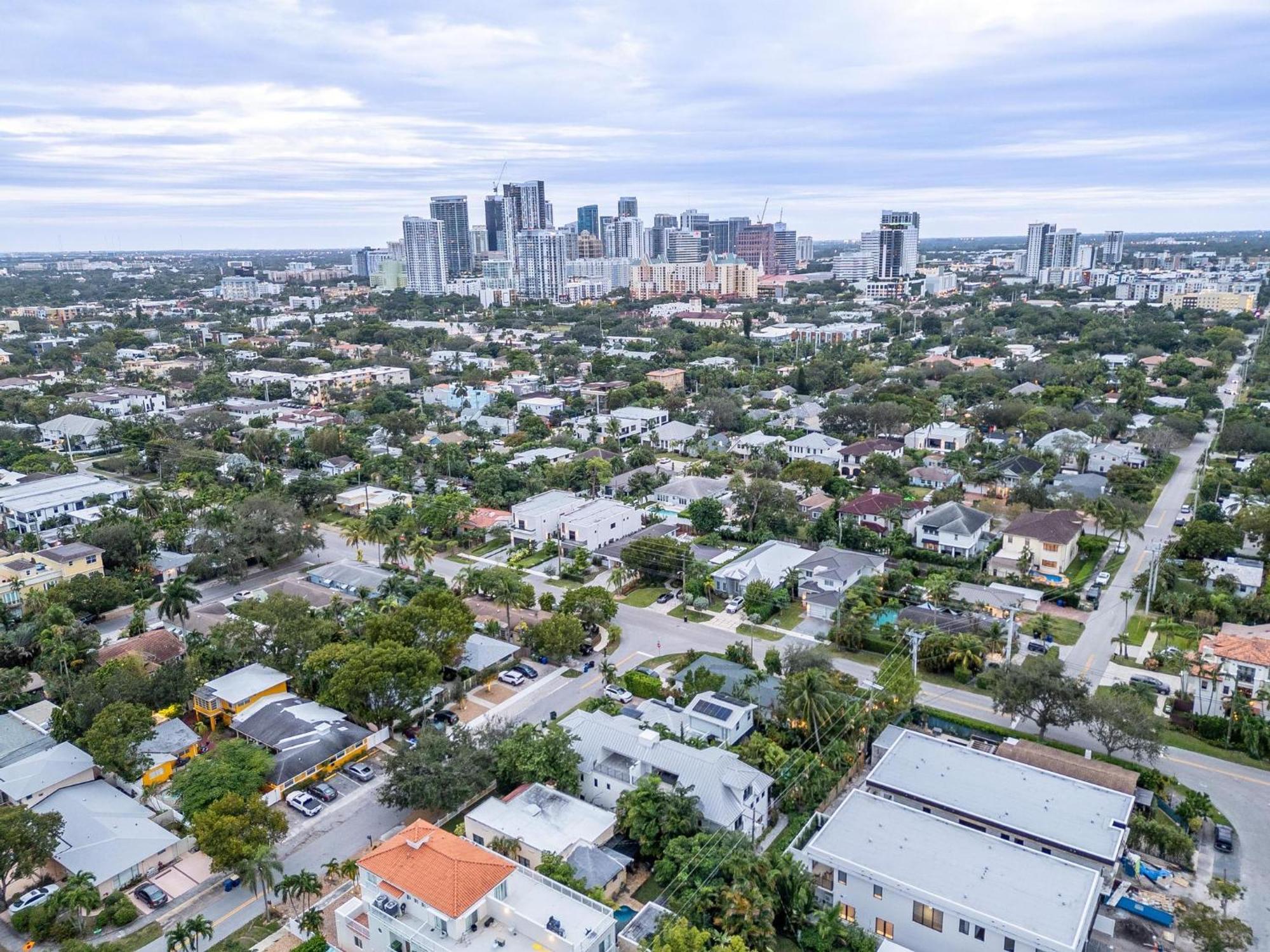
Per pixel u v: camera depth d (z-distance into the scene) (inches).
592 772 3727.9
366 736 4168.3
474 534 6978.4
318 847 3496.6
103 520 6742.1
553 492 7544.3
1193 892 3144.7
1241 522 6407.5
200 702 4379.9
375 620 4606.3
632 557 6097.4
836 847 3117.6
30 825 3166.8
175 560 6378.0
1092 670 4758.9
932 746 3804.1
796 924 2992.1
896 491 7706.7
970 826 3363.7
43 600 5349.4
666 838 3280.0
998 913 2775.6
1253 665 4328.3
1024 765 3629.4
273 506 6540.4
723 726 3986.2
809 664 4375.0
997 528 6840.6
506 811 3494.1
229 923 3110.2
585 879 3080.7
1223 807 3624.5
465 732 3865.7
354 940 2891.2
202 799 3474.4
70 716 4097.0
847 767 3858.3
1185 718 4249.5
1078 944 2630.4
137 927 3078.2
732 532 6860.2
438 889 2719.0
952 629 5019.7
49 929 3016.7
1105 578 5895.7
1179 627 5128.0
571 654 5064.0
